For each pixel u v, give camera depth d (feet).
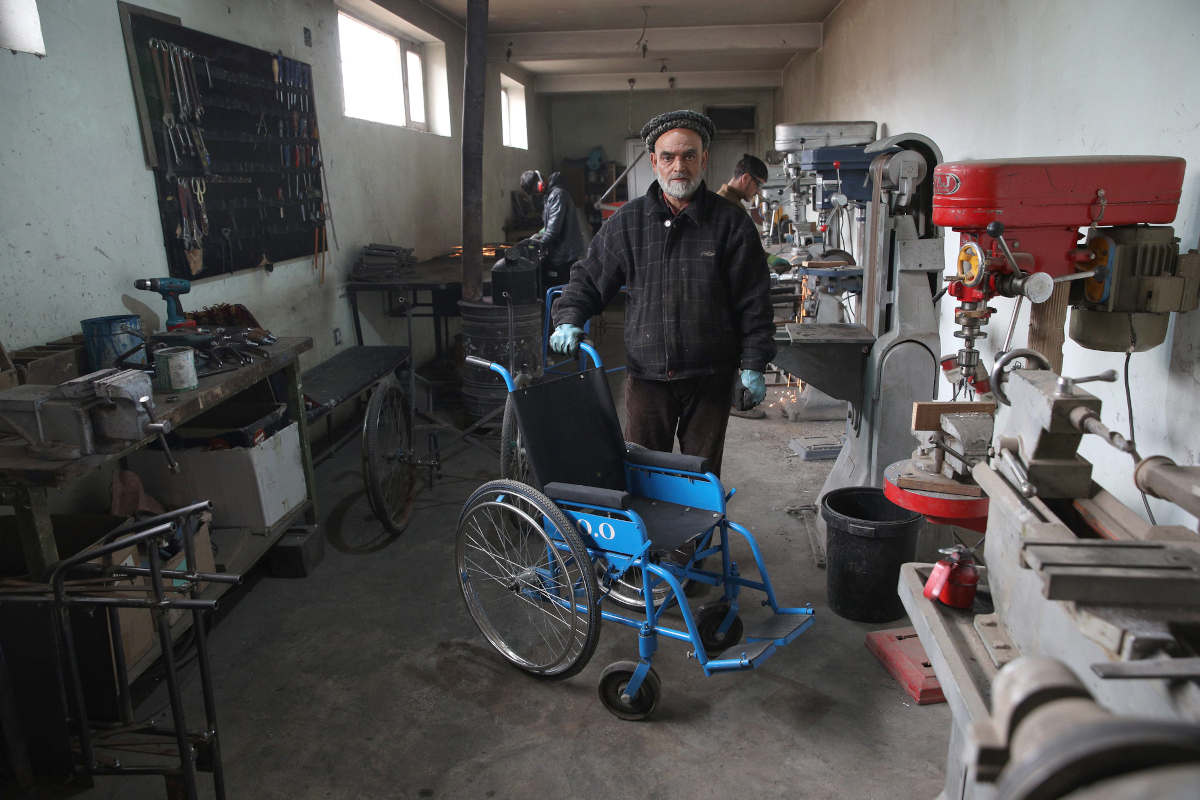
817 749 5.82
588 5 19.30
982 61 10.89
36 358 6.86
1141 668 2.27
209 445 8.04
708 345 7.58
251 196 11.14
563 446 6.96
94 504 7.91
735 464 12.08
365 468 9.12
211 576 4.72
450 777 5.64
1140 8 7.03
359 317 14.97
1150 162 5.71
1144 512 6.88
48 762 4.84
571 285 8.07
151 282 8.11
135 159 8.78
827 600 7.98
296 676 6.88
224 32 10.61
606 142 37.11
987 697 3.27
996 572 3.72
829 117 21.80
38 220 7.43
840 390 9.11
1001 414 5.50
